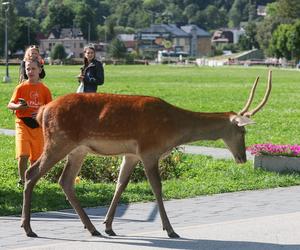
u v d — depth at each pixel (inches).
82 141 459.2
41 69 631.2
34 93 592.7
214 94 2160.4
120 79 3230.8
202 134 465.4
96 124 456.1
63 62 6496.1
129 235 466.0
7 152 871.7
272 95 2153.1
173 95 2089.1
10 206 548.7
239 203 577.9
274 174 705.6
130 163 471.2
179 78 3437.5
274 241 446.6
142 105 457.4
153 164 458.3
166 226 457.4
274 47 6904.5
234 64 7263.8
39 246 434.3
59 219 514.9
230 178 690.2
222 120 467.5
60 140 457.7
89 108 458.0
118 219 516.7
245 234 463.2
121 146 458.3
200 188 631.2
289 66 6358.3
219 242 444.8
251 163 765.9
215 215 532.1
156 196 459.2
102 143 458.0
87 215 503.5
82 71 745.0
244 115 475.5
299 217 513.3
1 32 7096.5
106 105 457.7
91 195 588.1
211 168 749.3
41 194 590.9
